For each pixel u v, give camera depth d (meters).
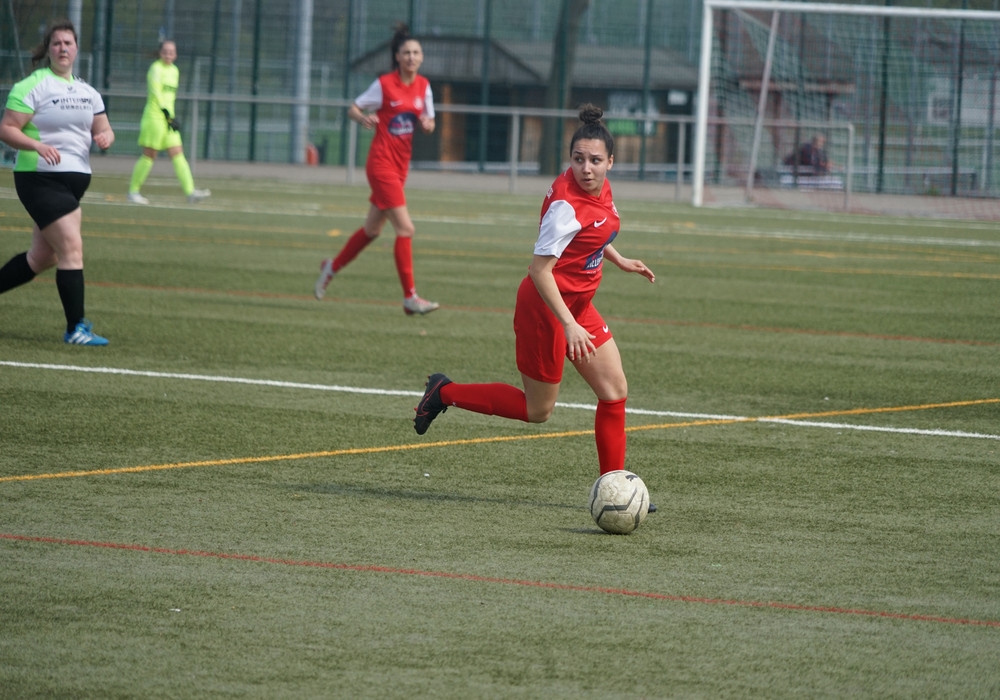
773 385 21.64
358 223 51.22
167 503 13.63
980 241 52.31
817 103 73.31
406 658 9.52
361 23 91.19
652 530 13.16
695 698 8.93
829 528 13.38
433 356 23.42
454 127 90.00
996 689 9.20
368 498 14.12
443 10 91.62
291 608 10.53
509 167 89.88
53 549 11.95
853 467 16.09
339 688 8.94
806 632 10.27
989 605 11.02
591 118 12.78
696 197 70.12
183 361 22.02
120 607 10.45
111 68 89.00
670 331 27.38
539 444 17.02
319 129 90.81
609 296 32.94
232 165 84.44
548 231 12.62
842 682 9.27
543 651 9.73
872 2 74.81
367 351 23.69
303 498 14.02
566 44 88.38
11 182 60.88
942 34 72.38
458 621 10.32
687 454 16.61
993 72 71.62
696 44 92.31
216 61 89.31
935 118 72.50
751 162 70.62
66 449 15.80
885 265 41.94
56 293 29.52
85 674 9.09
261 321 26.70
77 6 85.56
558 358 13.56
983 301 33.44
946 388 21.73
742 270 39.62
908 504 14.39
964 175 72.12
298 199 63.66
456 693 8.91
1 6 83.00
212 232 45.41
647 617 10.52
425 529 12.97
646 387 21.16
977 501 14.58
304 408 18.69
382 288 32.72
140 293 30.16
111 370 20.94
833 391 21.23
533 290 13.35
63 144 22.34
